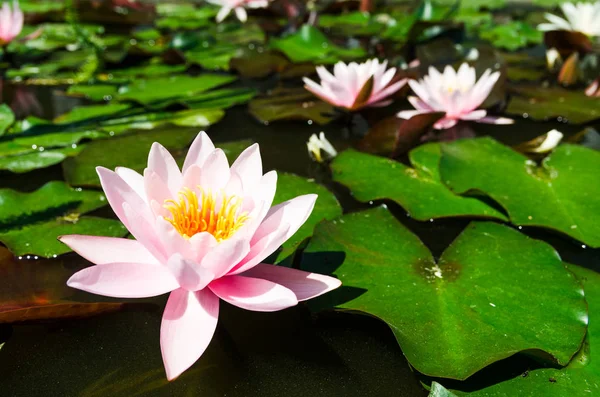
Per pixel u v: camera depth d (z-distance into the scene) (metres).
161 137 0.66
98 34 1.21
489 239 0.50
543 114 0.72
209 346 0.44
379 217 0.52
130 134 0.67
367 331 0.45
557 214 0.52
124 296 0.41
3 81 0.88
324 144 0.61
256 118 0.72
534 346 0.42
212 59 0.98
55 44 1.10
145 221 0.42
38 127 0.69
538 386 0.41
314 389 0.42
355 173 0.59
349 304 0.45
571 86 0.81
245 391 0.41
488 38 1.12
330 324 0.45
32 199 0.55
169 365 0.40
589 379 0.41
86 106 0.76
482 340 0.43
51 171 0.62
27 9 1.40
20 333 0.45
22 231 0.51
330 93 0.71
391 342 0.44
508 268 0.47
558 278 0.46
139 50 0.98
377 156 0.62
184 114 0.72
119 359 0.43
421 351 0.42
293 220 0.44
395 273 0.47
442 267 0.48
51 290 0.47
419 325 0.44
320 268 0.47
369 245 0.49
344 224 0.51
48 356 0.43
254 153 0.46
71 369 0.42
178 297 0.43
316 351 0.44
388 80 0.71
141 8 1.34
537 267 0.47
